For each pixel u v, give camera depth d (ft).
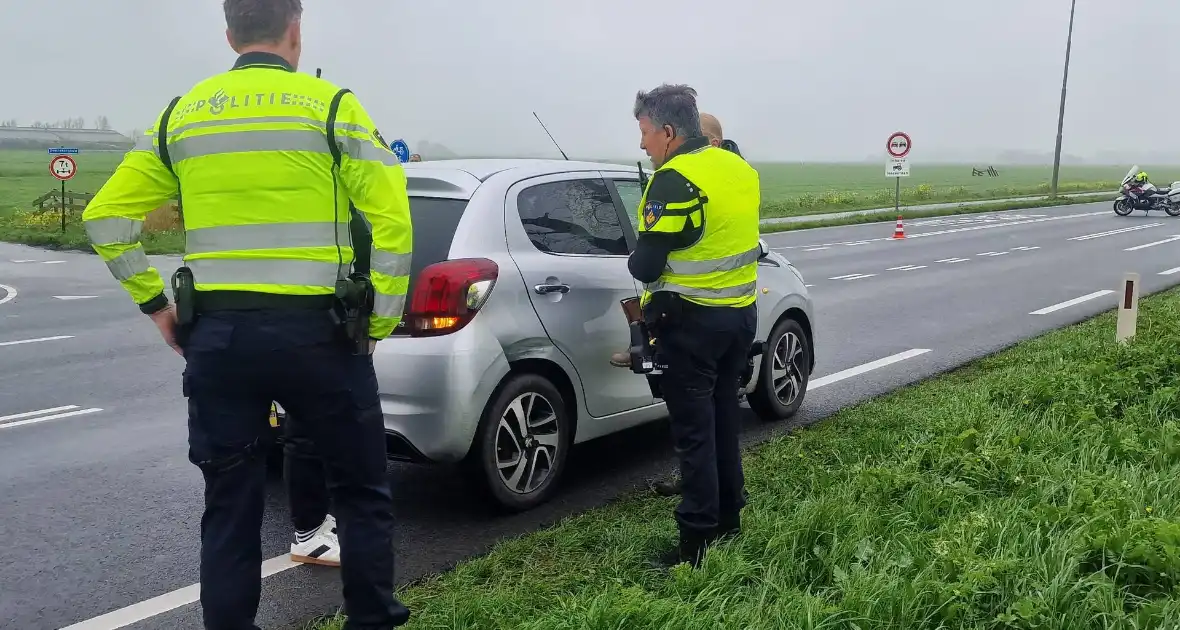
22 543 15.38
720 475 13.55
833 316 38.14
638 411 18.16
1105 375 21.45
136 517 16.62
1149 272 53.06
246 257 9.20
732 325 12.84
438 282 14.82
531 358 15.87
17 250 78.43
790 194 193.88
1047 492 14.52
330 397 9.61
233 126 9.24
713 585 11.64
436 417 14.75
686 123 12.87
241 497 9.57
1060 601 10.70
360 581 10.23
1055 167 152.35
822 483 15.84
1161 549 11.60
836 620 10.60
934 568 11.68
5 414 23.86
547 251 16.47
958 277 51.70
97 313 42.06
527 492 16.25
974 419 18.90
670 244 12.42
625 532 14.43
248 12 9.53
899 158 92.27
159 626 12.59
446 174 16.46
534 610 11.76
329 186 9.40
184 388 9.50
